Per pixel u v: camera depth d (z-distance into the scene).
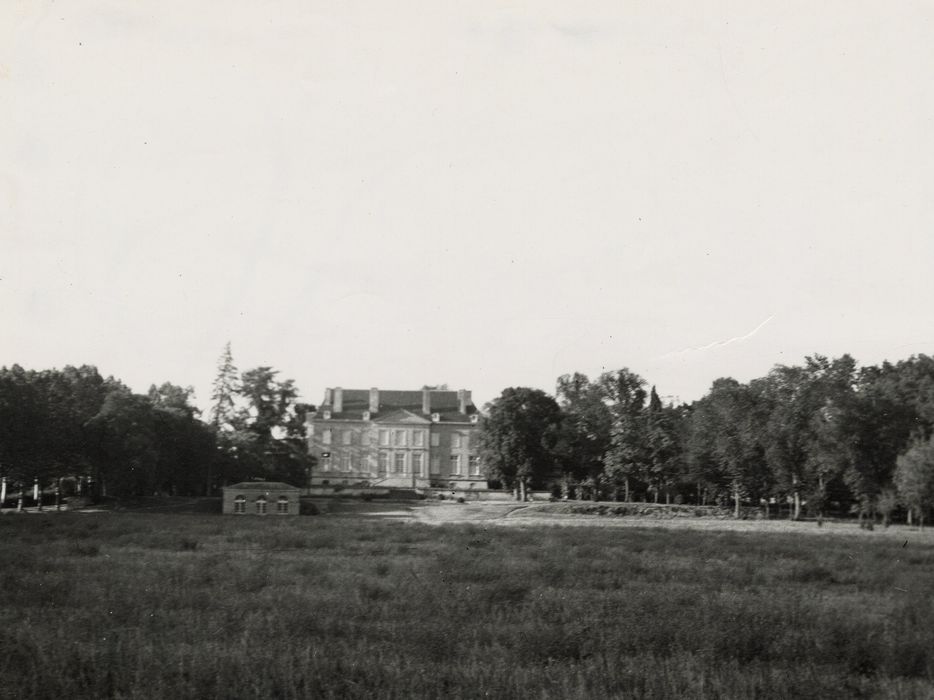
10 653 18.44
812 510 110.12
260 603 25.44
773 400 116.56
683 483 131.25
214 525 75.38
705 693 16.33
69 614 23.53
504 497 144.00
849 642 19.53
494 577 32.72
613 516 112.06
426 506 120.75
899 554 49.19
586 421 139.25
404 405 186.62
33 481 100.50
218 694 16.09
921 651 18.94
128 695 16.28
